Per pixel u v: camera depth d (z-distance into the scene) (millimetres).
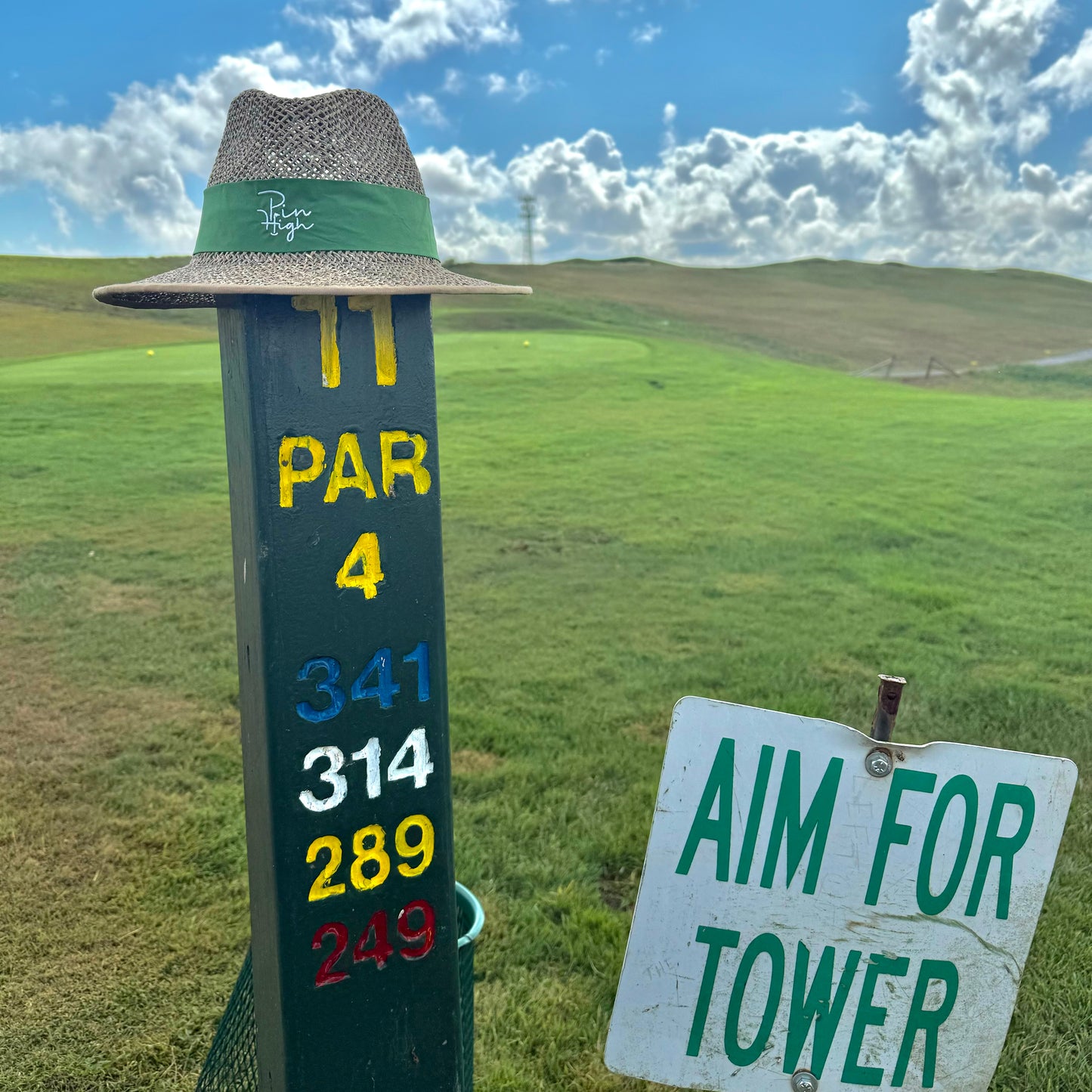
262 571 1629
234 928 3607
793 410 19266
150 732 5379
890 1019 1651
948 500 11789
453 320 37625
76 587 8188
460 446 15297
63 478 12328
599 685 6086
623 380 22500
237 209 1646
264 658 1649
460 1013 2094
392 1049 1840
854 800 1594
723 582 8586
